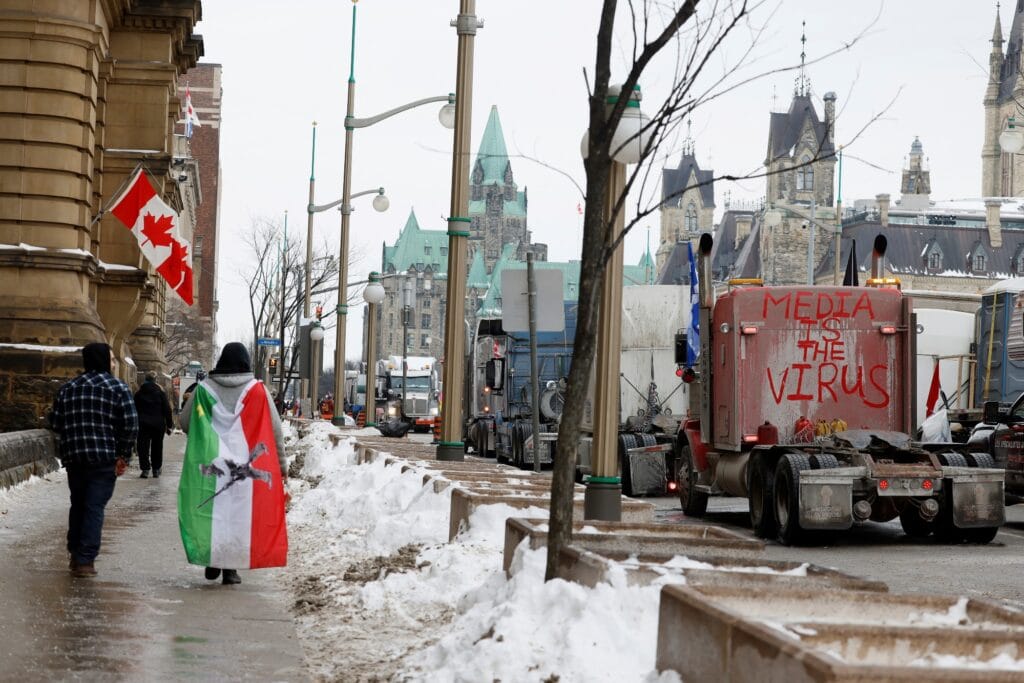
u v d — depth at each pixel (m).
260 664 8.53
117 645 8.91
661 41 8.23
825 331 19.50
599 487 12.73
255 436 12.07
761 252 161.00
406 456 24.34
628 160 12.11
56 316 28.59
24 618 9.74
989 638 5.42
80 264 29.08
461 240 21.12
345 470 21.56
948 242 151.88
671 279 199.88
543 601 7.46
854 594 6.26
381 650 8.98
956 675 4.51
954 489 17.86
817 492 17.41
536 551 8.69
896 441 18.47
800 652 4.68
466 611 9.12
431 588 10.71
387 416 76.31
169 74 39.84
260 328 87.75
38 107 29.03
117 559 13.41
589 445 28.38
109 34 37.91
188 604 10.85
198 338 101.88
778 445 18.36
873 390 19.48
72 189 29.39
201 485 11.92
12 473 20.95
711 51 8.86
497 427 37.44
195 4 40.00
